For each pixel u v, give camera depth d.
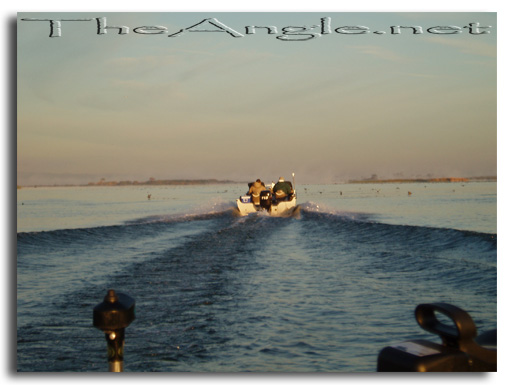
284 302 5.61
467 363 1.91
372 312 5.26
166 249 9.41
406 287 6.36
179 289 6.18
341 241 10.52
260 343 4.34
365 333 4.61
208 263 7.93
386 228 11.90
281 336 4.52
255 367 3.89
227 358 4.02
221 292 6.01
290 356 4.06
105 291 6.11
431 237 10.43
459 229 11.28
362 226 12.55
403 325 4.84
